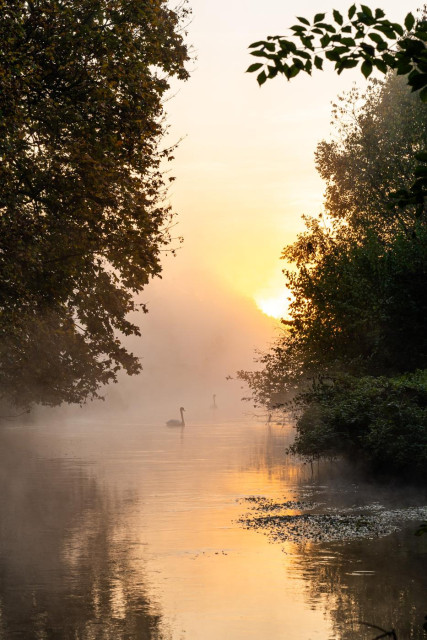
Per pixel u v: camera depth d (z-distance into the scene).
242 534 17.75
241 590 12.55
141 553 15.77
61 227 21.38
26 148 19.78
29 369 32.34
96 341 28.55
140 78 19.34
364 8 5.09
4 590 12.84
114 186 21.17
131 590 12.76
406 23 5.06
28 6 18.20
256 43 5.41
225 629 10.50
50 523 19.77
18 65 16.61
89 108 18.86
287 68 5.50
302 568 14.00
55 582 13.38
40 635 10.41
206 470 34.22
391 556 14.73
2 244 20.09
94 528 18.92
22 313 23.27
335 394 28.05
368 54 5.28
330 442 26.89
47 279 22.17
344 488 25.50
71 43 18.41
